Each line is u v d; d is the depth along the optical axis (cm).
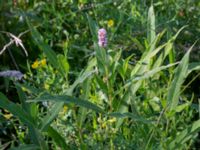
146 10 428
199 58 400
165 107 266
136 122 283
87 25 438
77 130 289
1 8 462
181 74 262
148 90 312
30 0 502
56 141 261
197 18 431
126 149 283
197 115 351
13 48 439
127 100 278
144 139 271
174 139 267
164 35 399
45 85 321
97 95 303
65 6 465
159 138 282
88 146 288
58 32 429
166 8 449
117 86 335
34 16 461
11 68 439
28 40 447
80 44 427
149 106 311
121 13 419
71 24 451
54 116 249
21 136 299
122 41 403
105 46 275
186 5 445
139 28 417
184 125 313
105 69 277
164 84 340
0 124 322
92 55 369
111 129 287
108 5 451
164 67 271
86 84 276
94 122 295
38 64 343
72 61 411
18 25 454
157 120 285
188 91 397
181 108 276
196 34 414
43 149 254
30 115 248
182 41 413
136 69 292
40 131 250
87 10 461
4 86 395
